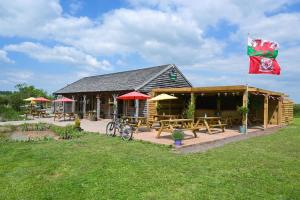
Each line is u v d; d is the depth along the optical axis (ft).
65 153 30.96
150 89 72.33
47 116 100.94
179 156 29.63
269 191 19.08
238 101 71.05
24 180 21.65
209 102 74.84
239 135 47.75
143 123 53.72
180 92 62.95
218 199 17.70
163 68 78.33
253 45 51.70
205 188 19.65
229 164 26.20
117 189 19.42
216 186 20.04
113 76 98.53
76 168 24.72
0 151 32.58
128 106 77.82
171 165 25.62
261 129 58.95
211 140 40.50
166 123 47.44
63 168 24.82
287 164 26.43
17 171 23.98
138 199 17.70
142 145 36.29
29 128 59.41
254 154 30.99
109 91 78.18
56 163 26.37
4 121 80.12
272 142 40.32
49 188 19.76
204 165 25.81
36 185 20.40
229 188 19.66
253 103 76.64
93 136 44.86
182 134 36.09
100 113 90.33
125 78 85.76
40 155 30.01
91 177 22.02
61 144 37.17
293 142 40.37
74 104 100.22
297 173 23.38
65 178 21.97
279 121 71.97
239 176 22.41
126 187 19.80
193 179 21.56
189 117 59.11
